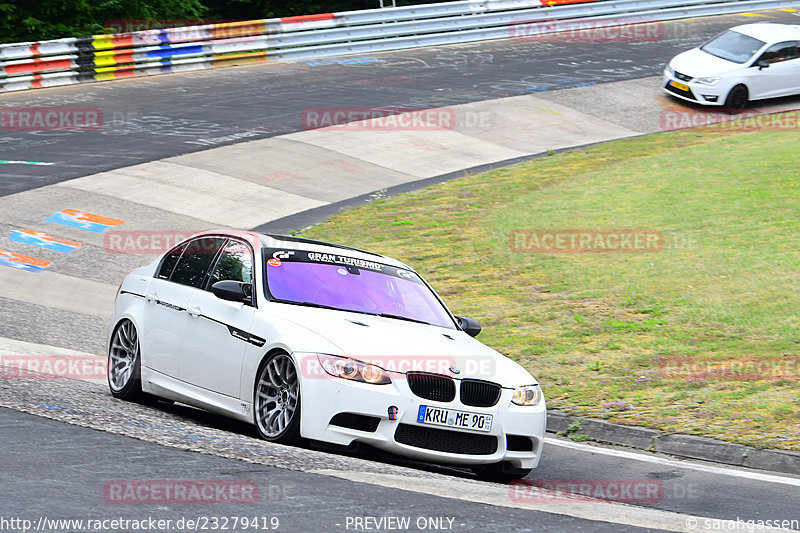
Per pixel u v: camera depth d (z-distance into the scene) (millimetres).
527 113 95812
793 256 52156
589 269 53344
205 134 85188
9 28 137375
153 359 30422
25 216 62562
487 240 60125
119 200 67562
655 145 83875
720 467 29875
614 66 114688
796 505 25500
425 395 25172
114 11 150250
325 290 28734
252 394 26609
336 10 185000
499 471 26875
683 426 32750
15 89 100250
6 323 43500
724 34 102250
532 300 49406
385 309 28938
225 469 21516
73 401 28016
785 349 40000
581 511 21375
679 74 98312
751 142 81375
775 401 34531
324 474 21906
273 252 29625
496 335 44500
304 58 120625
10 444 22016
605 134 90688
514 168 79188
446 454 25234
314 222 66062
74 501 18359
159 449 22812
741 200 63781
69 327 44531
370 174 78312
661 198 66125
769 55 96875
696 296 47562
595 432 33812
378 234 62625
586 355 41281
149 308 31203
